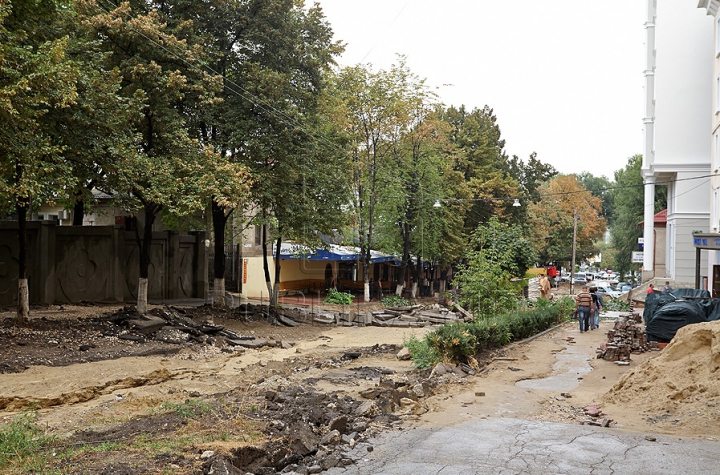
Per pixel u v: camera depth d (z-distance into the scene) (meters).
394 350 18.64
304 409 9.23
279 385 11.97
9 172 13.34
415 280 43.75
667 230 43.25
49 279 21.72
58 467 6.19
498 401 11.53
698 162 38.75
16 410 9.87
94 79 15.37
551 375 14.66
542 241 67.69
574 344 20.55
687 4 39.50
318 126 25.06
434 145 40.25
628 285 56.81
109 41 19.16
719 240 23.50
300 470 7.14
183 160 18.62
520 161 62.12
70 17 16.97
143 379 12.23
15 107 12.39
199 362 15.13
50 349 14.22
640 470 7.31
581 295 24.55
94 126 15.99
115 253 24.17
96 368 12.91
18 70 12.65
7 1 12.48
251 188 21.81
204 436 7.45
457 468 7.40
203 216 31.00
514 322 20.55
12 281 20.83
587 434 8.98
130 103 16.44
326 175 24.56
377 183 37.53
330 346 19.86
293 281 41.00
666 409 10.29
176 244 28.25
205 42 21.27
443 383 13.08
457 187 43.53
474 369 15.05
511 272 24.19
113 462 6.34
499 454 7.97
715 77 31.42
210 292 32.44
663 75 39.62
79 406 10.31
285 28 23.58
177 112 19.97
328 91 33.69
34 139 13.48
